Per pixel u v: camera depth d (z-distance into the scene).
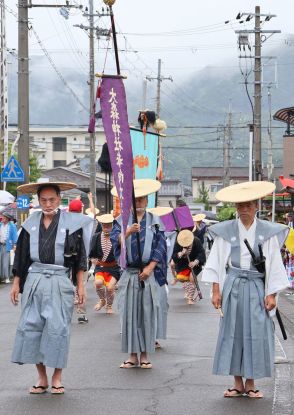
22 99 26.94
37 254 8.25
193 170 99.19
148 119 17.41
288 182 22.70
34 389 8.33
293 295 19.70
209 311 16.25
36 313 8.18
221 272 8.20
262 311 8.06
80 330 13.20
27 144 27.08
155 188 9.98
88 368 9.76
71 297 8.30
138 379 9.09
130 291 9.88
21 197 25.88
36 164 62.47
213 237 8.26
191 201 87.44
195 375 9.33
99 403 7.88
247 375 7.97
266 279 8.09
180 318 15.01
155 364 10.06
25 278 8.41
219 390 8.50
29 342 8.14
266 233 8.11
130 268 9.97
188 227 18.05
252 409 7.60
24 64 26.91
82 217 8.36
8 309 16.30
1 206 26.02
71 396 8.19
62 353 8.16
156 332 10.29
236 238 8.14
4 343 11.65
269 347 8.06
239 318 8.08
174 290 21.42
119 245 9.84
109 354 10.80
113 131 9.40
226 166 68.31
